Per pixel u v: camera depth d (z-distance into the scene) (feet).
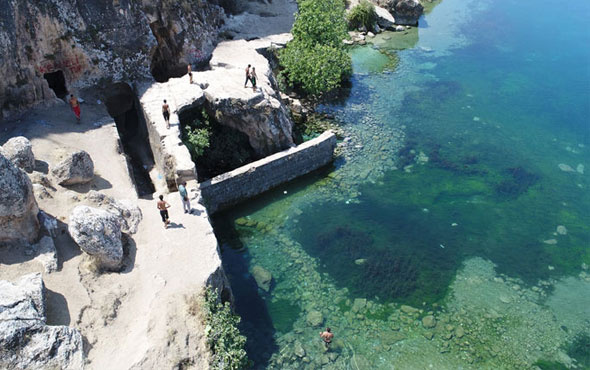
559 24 169.27
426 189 95.76
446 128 113.70
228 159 93.86
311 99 119.14
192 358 54.19
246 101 89.76
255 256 80.12
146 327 55.67
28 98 85.20
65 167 69.87
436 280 77.30
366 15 155.02
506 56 147.23
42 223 62.44
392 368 64.18
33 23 82.64
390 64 139.74
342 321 70.08
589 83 133.18
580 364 65.92
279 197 92.58
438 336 68.69
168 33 101.50
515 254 82.74
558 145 109.70
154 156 90.58
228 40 117.50
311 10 118.73
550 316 72.33
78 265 60.49
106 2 89.04
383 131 111.24
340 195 93.50
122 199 72.33
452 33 161.38
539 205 93.20
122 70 94.48
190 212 72.13
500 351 67.10
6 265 57.31
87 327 54.95
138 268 62.85
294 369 63.26
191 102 89.35
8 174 56.39
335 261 79.61
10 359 47.14
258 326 68.74
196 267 63.31
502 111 120.57
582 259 82.28
